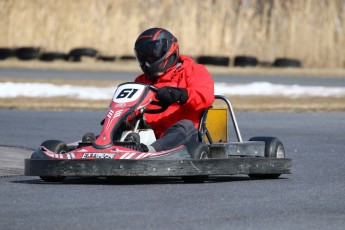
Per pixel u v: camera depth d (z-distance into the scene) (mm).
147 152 22375
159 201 19062
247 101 69625
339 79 105125
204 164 22672
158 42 25266
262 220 16703
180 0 140500
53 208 17844
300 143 38938
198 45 138125
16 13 139250
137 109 23656
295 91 79625
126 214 17078
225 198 19844
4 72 100875
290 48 138125
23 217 16625
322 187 22844
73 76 97375
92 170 21719
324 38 138750
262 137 26594
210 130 26047
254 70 116750
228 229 15602
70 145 24359
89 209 17719
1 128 44531
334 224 16422
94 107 61219
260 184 23344
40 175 22391
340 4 140500
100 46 138125
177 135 23672
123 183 23047
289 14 139375
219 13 139750
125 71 112375
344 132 44812
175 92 24234
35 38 138375
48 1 140000
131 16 139875
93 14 139625
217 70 114562
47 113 55781
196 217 16875
